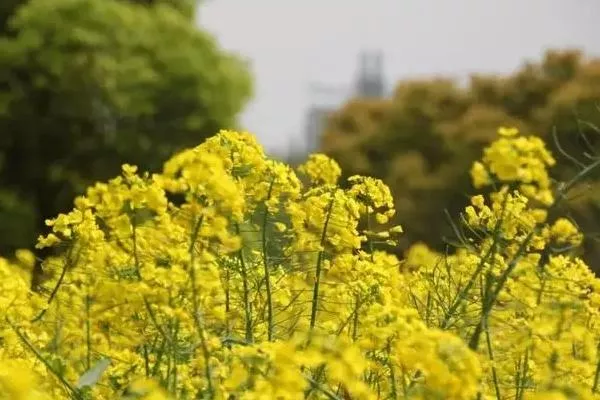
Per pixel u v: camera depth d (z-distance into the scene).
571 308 6.92
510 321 8.00
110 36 35.12
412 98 48.50
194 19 42.38
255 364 5.75
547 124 41.72
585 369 7.21
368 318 6.37
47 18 34.62
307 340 5.65
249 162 7.90
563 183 6.84
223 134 7.93
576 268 8.48
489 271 7.00
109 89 34.59
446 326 7.89
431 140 48.06
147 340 7.89
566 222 7.58
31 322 8.43
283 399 5.72
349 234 8.55
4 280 8.52
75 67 34.47
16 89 34.56
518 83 48.34
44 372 7.89
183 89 35.84
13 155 34.72
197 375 7.56
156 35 36.03
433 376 5.49
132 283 6.87
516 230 8.02
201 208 6.51
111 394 7.81
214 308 7.56
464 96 48.94
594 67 43.62
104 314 7.89
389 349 7.01
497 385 7.21
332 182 9.99
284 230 8.52
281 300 8.65
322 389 6.21
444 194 44.69
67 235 8.35
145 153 35.12
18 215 33.62
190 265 6.57
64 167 34.78
